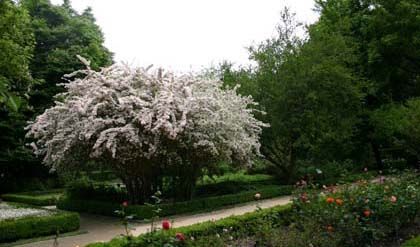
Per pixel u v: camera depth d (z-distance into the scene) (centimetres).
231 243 592
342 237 607
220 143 1204
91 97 1130
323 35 1758
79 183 1388
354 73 1820
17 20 1273
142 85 1219
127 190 1238
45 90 2016
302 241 566
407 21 1767
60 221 933
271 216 706
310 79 1577
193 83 1258
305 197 746
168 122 1051
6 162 1875
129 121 1125
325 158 1827
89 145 1151
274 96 1596
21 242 838
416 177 1073
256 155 1461
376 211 687
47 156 1179
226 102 1291
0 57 1216
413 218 779
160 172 1264
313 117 1555
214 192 1428
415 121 1424
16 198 1606
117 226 1009
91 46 2294
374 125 1962
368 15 2050
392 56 1938
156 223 1033
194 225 679
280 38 1773
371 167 2300
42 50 2219
